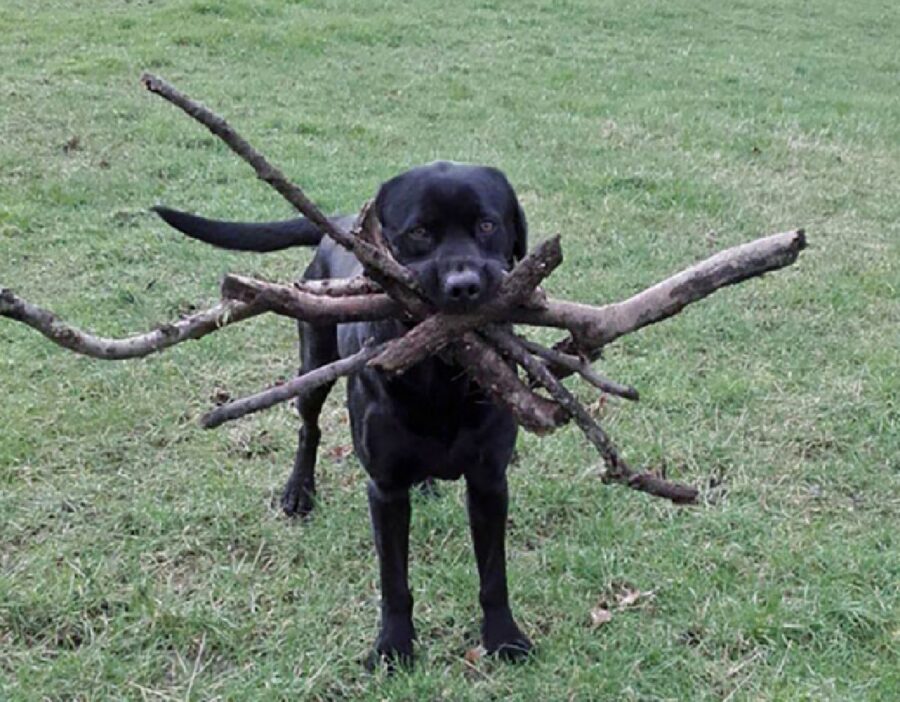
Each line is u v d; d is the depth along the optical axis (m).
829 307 3.36
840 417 2.75
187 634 2.05
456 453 1.86
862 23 9.05
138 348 1.50
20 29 6.99
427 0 8.39
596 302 3.46
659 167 4.83
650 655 1.98
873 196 4.57
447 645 2.04
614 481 1.64
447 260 1.65
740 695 1.89
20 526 2.36
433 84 6.27
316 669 1.96
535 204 4.32
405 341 1.61
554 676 1.95
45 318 1.43
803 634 2.03
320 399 2.37
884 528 2.34
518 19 8.05
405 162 4.85
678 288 1.63
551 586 2.16
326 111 5.64
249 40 6.85
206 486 2.49
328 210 4.14
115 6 7.69
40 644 2.04
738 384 2.87
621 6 8.74
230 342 3.14
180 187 4.41
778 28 8.60
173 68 6.27
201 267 3.67
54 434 2.68
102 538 2.32
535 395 1.63
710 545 2.27
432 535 2.33
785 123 5.71
